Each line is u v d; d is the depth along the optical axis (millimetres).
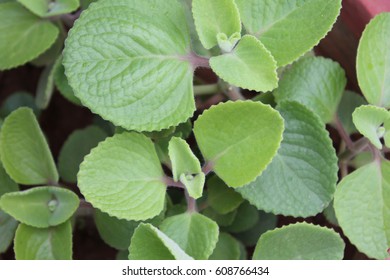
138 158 532
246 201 602
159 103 531
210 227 525
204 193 596
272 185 542
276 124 508
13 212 544
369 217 552
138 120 524
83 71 520
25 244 551
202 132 527
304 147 545
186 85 541
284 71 571
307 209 539
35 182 574
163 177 541
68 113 694
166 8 540
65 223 556
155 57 533
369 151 599
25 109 557
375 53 560
